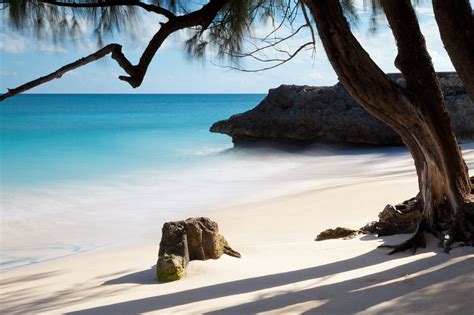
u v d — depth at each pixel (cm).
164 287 682
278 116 3133
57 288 755
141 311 575
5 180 2091
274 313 535
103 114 8562
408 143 800
